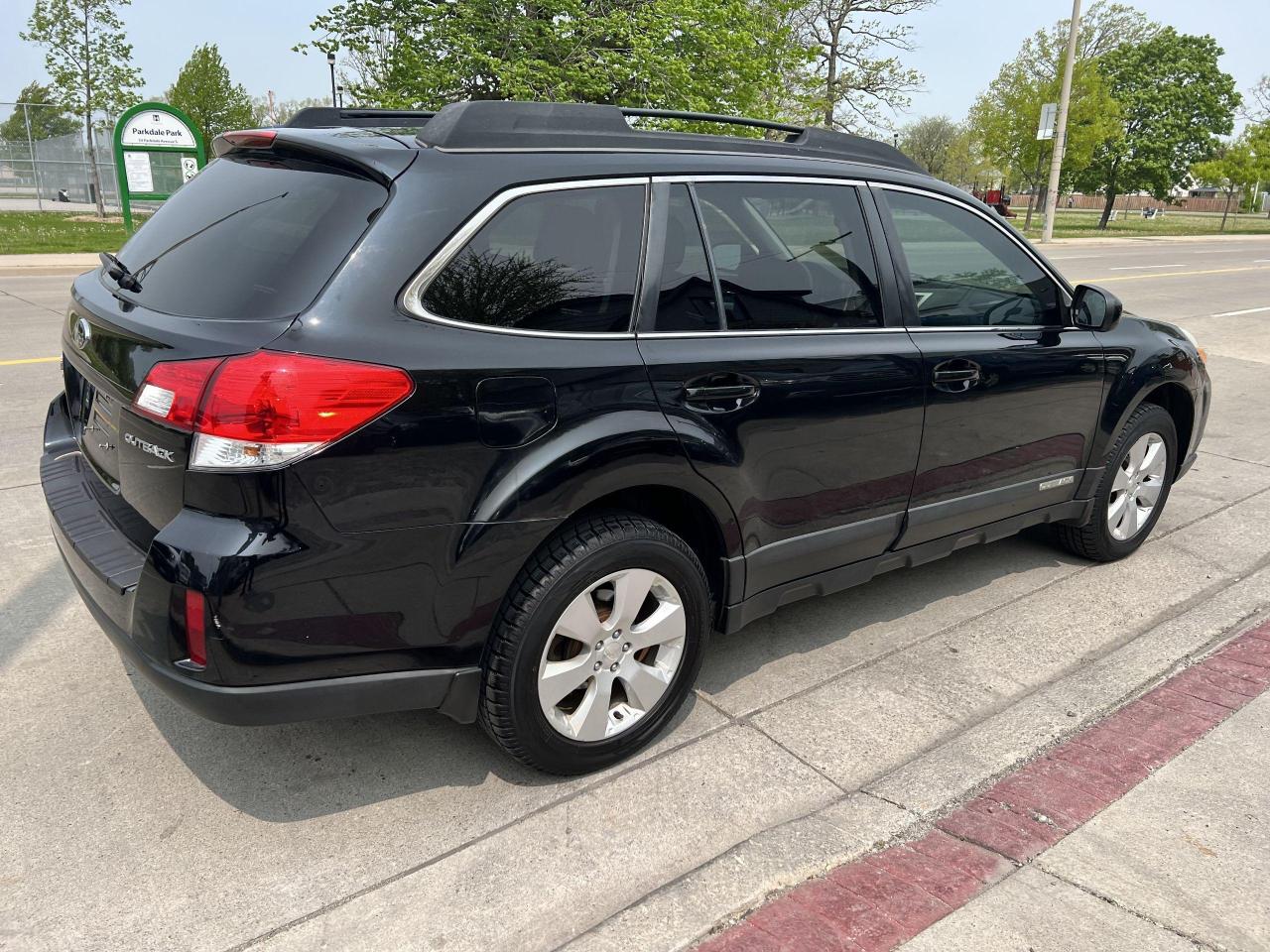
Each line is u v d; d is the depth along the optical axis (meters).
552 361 2.46
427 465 2.27
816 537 3.18
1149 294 15.88
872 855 2.48
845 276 3.18
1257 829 2.59
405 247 2.31
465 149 2.50
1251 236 43.59
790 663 3.52
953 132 59.06
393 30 18.44
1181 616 3.96
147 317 2.40
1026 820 2.62
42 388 7.04
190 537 2.15
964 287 3.56
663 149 2.84
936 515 3.54
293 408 2.10
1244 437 6.98
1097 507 4.26
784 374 2.92
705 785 2.78
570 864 2.44
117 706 3.08
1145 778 2.81
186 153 18.97
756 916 2.26
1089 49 43.38
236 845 2.47
